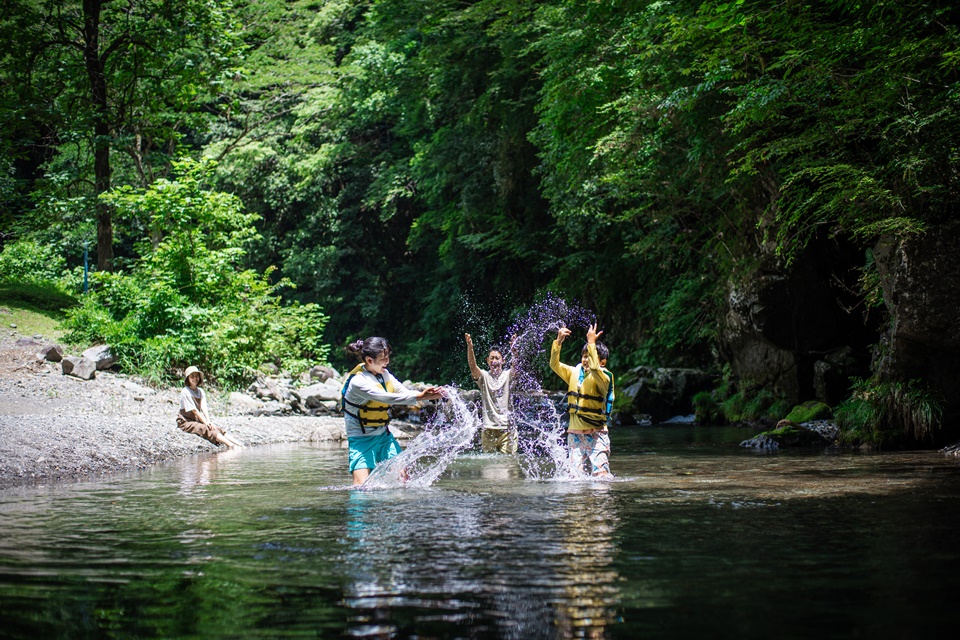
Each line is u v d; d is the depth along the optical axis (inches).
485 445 396.8
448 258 1278.3
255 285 778.8
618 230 967.0
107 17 932.0
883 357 430.0
